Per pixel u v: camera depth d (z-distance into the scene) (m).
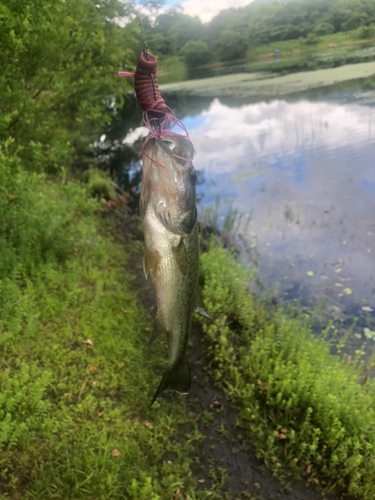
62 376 3.63
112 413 3.41
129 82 9.51
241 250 7.25
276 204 8.88
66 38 6.52
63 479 2.81
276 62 41.91
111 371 3.85
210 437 3.70
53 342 3.90
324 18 49.94
